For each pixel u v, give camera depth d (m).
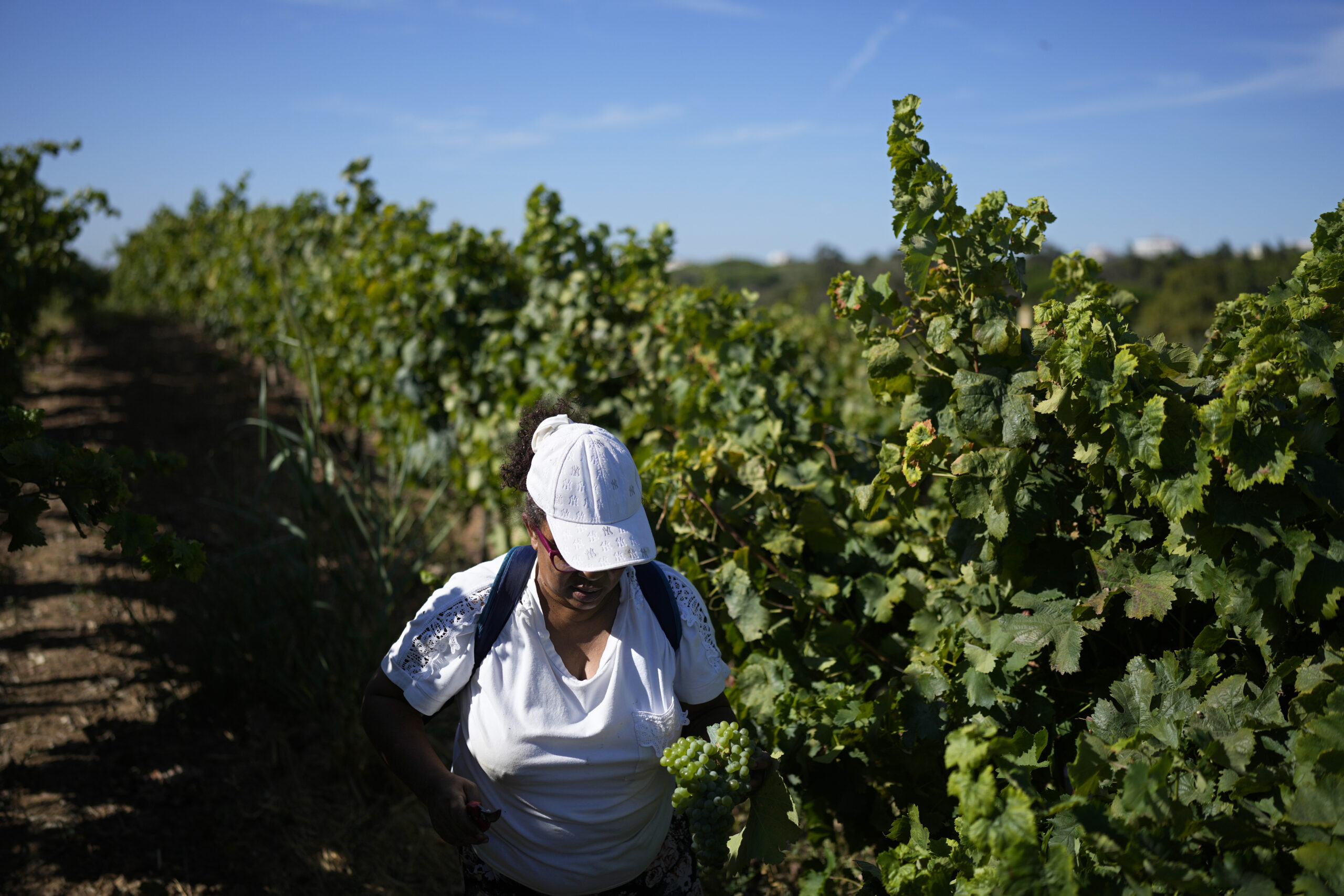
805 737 2.33
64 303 16.70
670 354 4.68
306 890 2.91
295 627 3.93
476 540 6.37
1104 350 1.81
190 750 3.58
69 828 3.05
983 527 2.14
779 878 2.85
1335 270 1.86
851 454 3.27
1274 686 1.56
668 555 2.86
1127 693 1.70
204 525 6.14
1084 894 1.33
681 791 1.57
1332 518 1.63
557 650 1.67
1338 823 1.27
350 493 4.20
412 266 7.01
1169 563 1.83
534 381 5.95
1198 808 1.42
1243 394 1.64
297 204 12.34
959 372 2.05
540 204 6.15
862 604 2.69
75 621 4.66
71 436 8.73
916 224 2.13
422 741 1.66
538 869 1.67
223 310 15.18
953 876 1.60
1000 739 1.30
